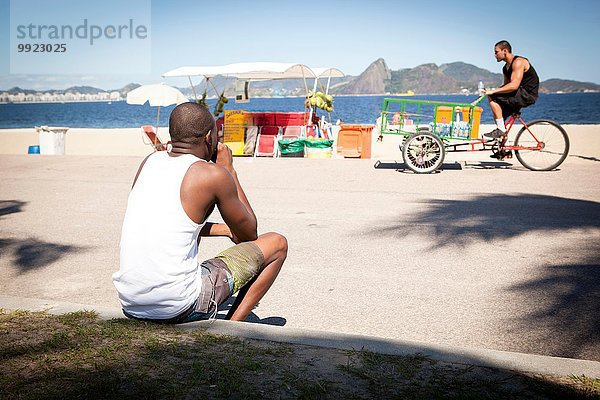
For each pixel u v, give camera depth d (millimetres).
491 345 3635
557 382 2416
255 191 9383
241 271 3154
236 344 2785
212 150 3150
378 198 8625
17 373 2473
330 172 11438
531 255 5574
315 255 5723
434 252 5754
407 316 4145
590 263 5266
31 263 5609
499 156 11320
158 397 2277
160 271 2836
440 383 2404
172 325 3008
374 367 2561
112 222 7348
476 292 4609
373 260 5531
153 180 2904
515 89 10641
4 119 73125
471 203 8094
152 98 16578
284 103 139625
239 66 16281
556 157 11109
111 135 25344
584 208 7609
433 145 11047
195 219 2889
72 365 2545
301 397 2285
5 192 9680
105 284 4953
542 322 3979
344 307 4348
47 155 15383
